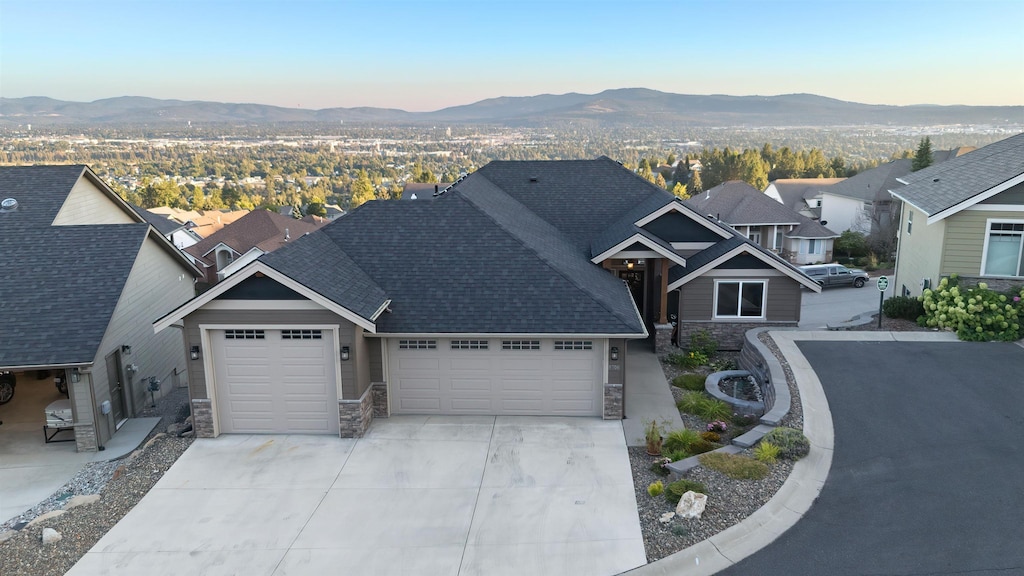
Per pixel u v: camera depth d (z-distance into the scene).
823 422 12.92
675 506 10.60
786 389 14.39
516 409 14.84
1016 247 18.78
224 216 76.00
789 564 8.96
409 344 14.68
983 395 13.94
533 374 14.64
